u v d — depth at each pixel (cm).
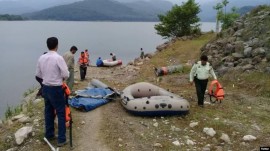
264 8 2380
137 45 16062
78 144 939
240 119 1165
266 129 1063
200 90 1309
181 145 949
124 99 1265
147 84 1394
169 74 2303
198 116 1188
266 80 1611
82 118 1163
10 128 1063
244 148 928
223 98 1452
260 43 1927
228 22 3897
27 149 916
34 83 5741
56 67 877
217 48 2303
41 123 1080
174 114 1193
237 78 1773
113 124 1100
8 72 7300
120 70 2728
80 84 1969
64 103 917
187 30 4903
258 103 1385
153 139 986
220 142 973
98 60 3133
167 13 5097
